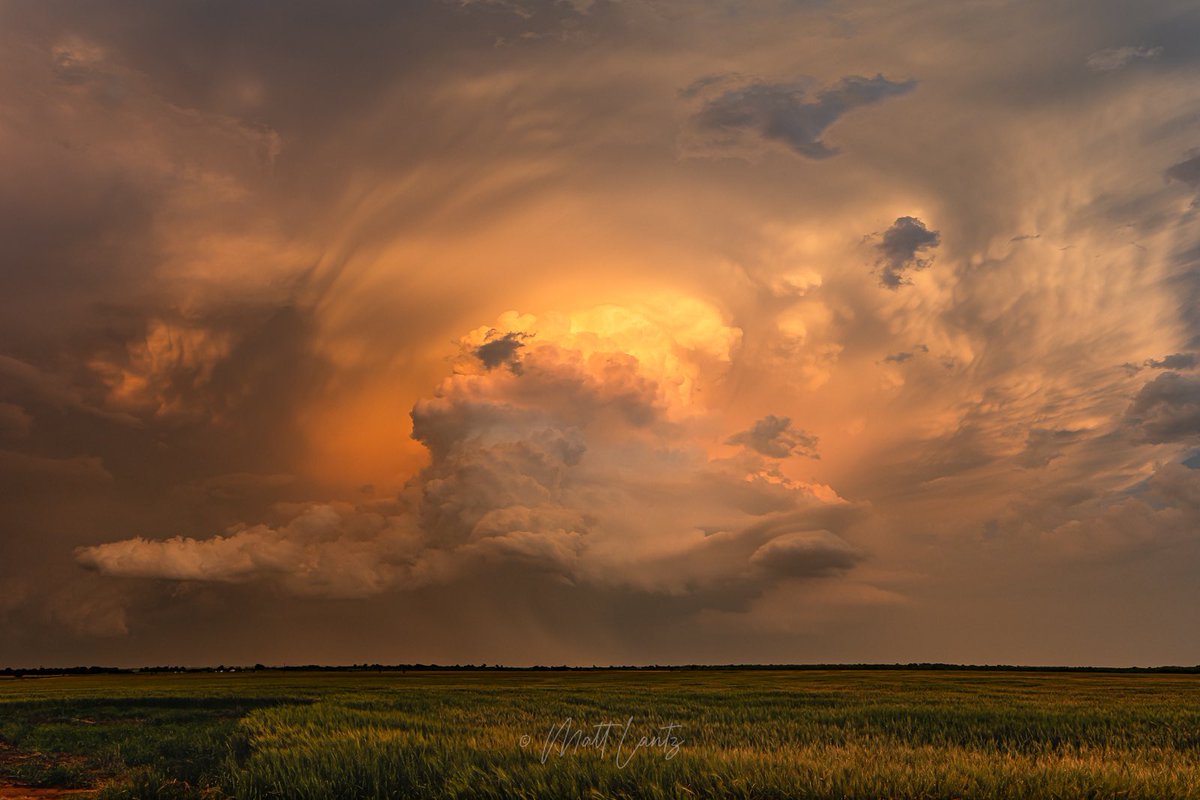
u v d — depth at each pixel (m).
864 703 37.75
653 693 48.44
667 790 12.49
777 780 12.38
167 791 17.78
